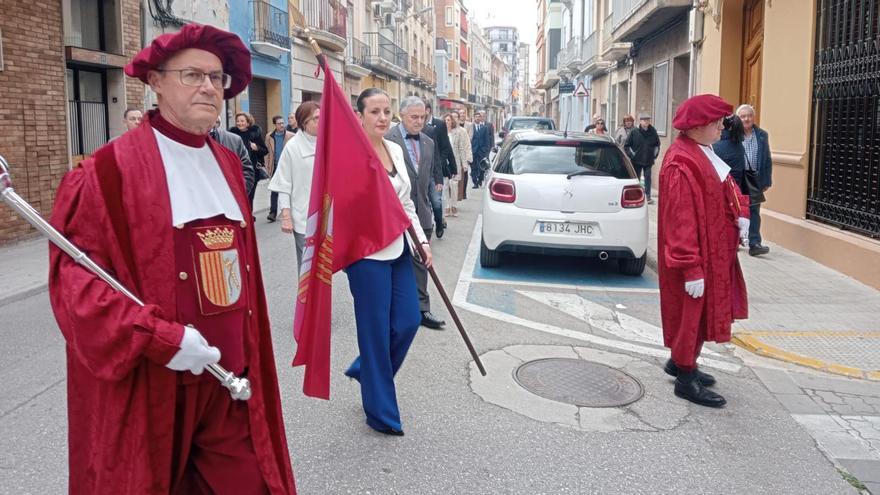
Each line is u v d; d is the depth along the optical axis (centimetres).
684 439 404
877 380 502
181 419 212
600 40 2767
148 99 1370
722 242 434
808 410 451
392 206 384
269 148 1352
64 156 1129
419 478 351
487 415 430
